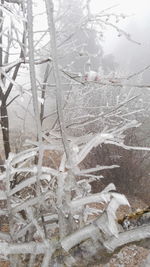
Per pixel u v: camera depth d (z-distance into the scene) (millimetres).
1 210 1616
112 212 1269
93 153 6758
